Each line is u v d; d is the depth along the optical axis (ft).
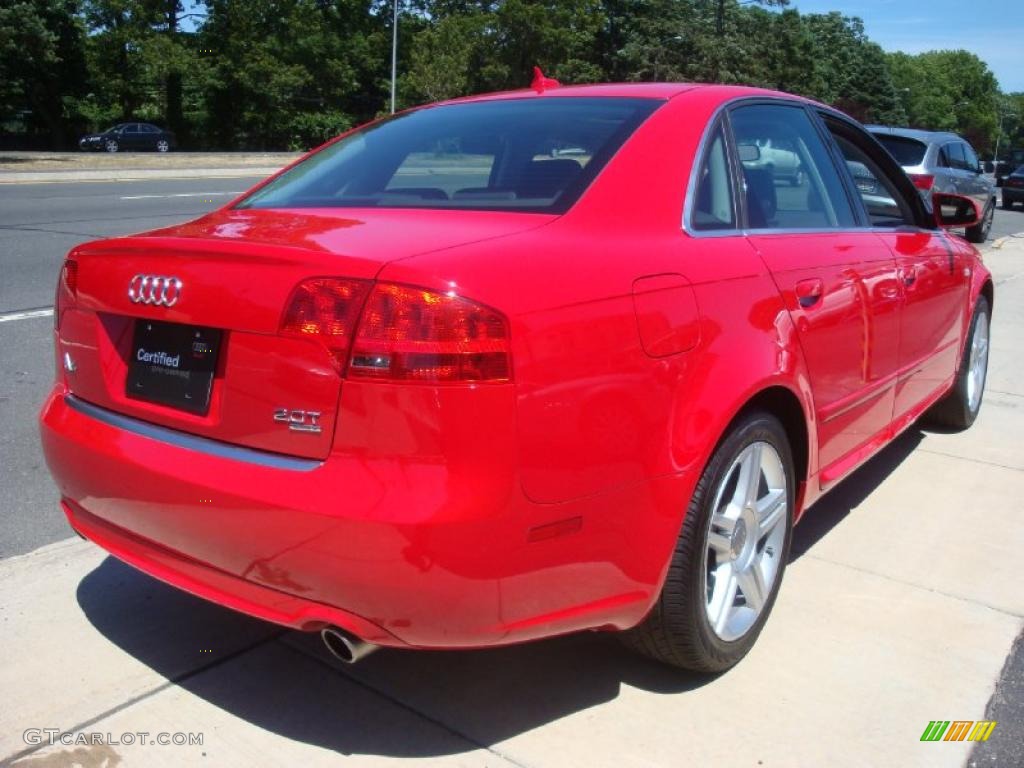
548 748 8.59
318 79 198.18
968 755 8.67
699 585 8.95
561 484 7.61
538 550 7.57
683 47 198.90
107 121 183.52
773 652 10.21
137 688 9.29
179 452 8.14
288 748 8.50
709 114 10.54
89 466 8.83
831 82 275.59
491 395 7.20
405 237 8.18
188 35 191.01
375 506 7.13
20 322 24.57
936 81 476.13
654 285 8.55
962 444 17.42
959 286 15.81
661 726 8.93
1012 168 111.75
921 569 12.30
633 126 10.00
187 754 8.38
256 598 7.92
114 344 9.02
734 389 8.95
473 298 7.27
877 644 10.44
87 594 11.02
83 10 181.78
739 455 9.36
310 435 7.44
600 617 8.24
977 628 10.84
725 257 9.58
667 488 8.38
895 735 8.91
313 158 11.89
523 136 10.29
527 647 10.19
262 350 7.68
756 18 203.82
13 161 99.96
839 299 11.14
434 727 8.84
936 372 15.47
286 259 7.66
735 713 9.15
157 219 49.14
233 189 76.02
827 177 12.62
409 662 9.89
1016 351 25.20
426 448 7.13
